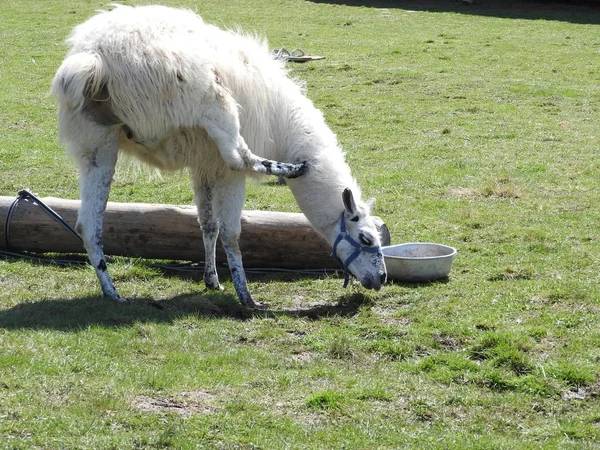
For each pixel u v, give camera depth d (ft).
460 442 18.15
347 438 18.11
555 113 59.77
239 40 27.25
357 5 111.86
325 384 20.90
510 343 23.13
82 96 24.38
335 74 71.97
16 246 30.42
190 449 17.17
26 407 18.24
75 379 19.90
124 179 41.78
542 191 41.47
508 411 19.93
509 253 32.04
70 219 30.19
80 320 24.26
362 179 43.42
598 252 32.09
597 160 47.50
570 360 22.39
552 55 80.59
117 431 17.66
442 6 111.04
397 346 23.43
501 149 50.21
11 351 21.15
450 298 27.32
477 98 64.08
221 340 23.86
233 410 19.10
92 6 107.45
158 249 30.09
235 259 27.30
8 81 68.44
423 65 75.82
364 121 57.11
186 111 24.94
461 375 21.63
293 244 29.78
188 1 111.96
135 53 24.53
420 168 45.91
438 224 35.91
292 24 97.81
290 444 17.66
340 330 24.82
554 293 27.22
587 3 111.04
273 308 27.04
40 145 49.80
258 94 26.63
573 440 18.57
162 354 22.20
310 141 27.22
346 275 27.14
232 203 27.07
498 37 90.17
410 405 19.94
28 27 93.09
